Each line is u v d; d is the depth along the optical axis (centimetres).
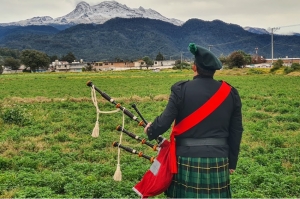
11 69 15412
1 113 1862
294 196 753
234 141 459
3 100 2712
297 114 1903
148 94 3303
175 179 444
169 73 9038
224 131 444
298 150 1172
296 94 3081
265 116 1923
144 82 5472
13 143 1292
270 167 966
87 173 941
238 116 457
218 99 437
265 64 14262
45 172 930
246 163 1003
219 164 432
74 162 1065
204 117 432
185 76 7256
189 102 436
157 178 448
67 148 1234
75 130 1577
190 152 432
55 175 862
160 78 6631
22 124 1705
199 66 449
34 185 824
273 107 2186
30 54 14312
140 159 1064
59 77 7556
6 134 1432
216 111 435
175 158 438
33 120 1778
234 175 880
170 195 452
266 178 852
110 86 4672
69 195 740
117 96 3162
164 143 472
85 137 1393
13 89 4412
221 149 438
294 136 1428
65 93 3725
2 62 16800
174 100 441
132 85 4819
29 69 14775
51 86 4934
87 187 784
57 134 1439
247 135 1432
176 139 450
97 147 1259
